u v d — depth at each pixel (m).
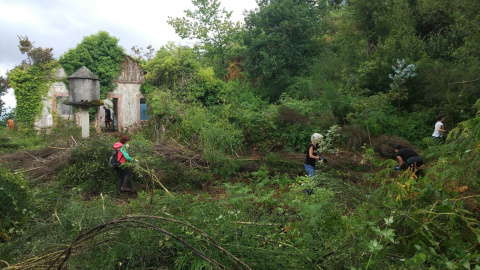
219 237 3.21
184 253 2.97
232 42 23.38
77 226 3.94
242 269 2.76
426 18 18.06
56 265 2.97
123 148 7.51
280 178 9.18
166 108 14.09
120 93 20.16
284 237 3.49
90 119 21.44
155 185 8.11
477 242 2.99
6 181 5.01
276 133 12.49
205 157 9.82
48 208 5.03
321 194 4.62
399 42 16.45
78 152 8.31
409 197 3.44
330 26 23.03
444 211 3.17
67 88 19.67
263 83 19.55
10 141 14.96
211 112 15.23
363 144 11.84
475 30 12.36
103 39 19.78
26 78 18.94
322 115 13.02
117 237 3.07
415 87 14.99
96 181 8.00
